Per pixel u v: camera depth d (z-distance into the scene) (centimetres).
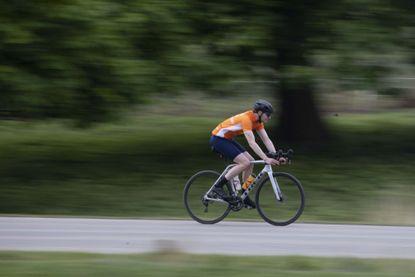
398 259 1944
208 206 2575
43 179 4156
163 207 3584
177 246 2075
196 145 5116
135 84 3622
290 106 5031
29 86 3412
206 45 4016
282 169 4269
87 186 3988
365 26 3928
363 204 3584
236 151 2506
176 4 3816
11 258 1905
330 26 3956
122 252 2041
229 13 3975
